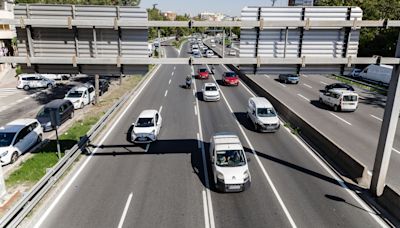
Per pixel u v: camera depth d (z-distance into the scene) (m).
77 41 12.36
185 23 12.05
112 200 12.94
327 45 13.12
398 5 52.59
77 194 13.35
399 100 12.18
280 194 13.57
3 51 47.81
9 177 14.57
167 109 28.14
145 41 12.48
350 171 15.29
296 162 16.88
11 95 33.97
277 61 12.91
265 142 19.95
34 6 11.74
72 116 25.50
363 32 53.56
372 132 22.38
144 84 40.66
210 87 32.09
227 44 103.94
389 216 12.00
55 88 37.59
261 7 12.45
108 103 30.12
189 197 13.32
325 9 12.55
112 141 19.92
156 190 13.85
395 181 14.95
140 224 11.38
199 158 17.48
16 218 10.78
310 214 12.07
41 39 12.32
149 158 17.39
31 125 19.09
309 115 26.81
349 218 11.84
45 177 12.87
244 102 31.22
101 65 13.12
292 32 12.96
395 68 12.16
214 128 22.88
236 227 11.26
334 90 28.84
